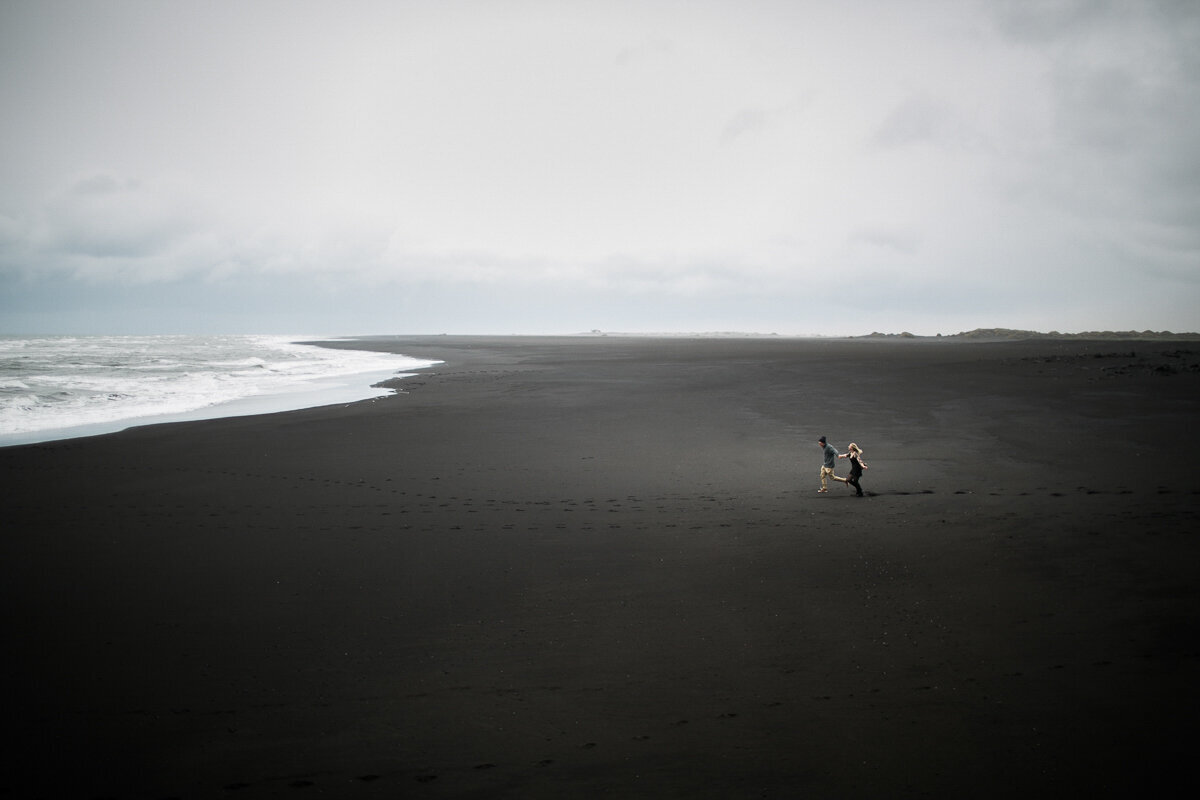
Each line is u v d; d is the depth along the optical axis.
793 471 13.65
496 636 6.37
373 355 69.69
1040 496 10.60
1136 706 4.71
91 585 7.81
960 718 4.70
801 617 6.58
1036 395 21.73
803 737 4.57
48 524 10.41
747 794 4.00
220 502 11.77
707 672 5.56
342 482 13.28
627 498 11.77
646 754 4.45
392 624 6.68
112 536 9.78
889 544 8.65
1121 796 3.84
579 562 8.46
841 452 15.05
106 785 4.26
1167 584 6.75
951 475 12.48
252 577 8.07
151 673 5.73
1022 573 7.36
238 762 4.48
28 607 7.17
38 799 4.12
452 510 11.14
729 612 6.77
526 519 10.54
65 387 31.77
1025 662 5.44
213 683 5.55
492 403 25.55
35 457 15.77
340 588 7.68
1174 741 4.29
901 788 4.00
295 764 4.45
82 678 5.65
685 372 36.97
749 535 9.37
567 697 5.23
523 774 4.28
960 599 6.80
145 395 29.94
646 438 17.78
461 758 4.47
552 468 14.41
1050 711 4.71
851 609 6.71
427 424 20.67
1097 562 7.50
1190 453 13.25
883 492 11.51
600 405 24.28
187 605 7.21
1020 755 4.25
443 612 6.96
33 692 5.42
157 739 4.76
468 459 15.45
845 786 4.04
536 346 95.44
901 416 19.44
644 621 6.63
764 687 5.28
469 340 153.00
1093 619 6.12
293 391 31.97
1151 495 10.23
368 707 5.14
